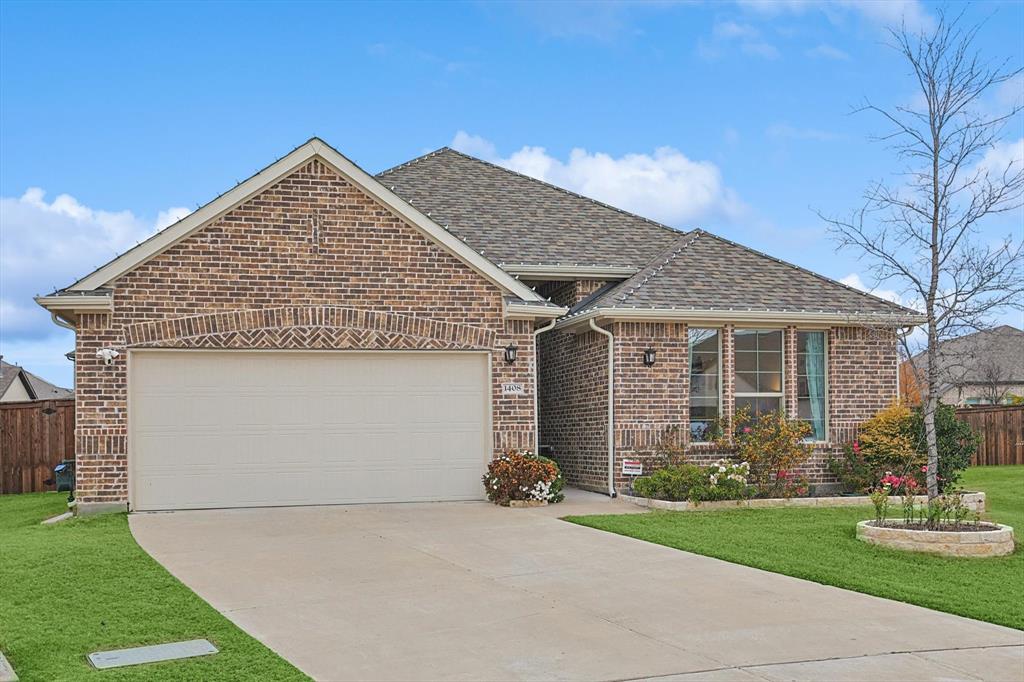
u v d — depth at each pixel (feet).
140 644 26.17
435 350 55.11
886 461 57.31
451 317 55.36
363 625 28.35
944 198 44.96
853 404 61.11
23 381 136.56
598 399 59.62
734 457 58.39
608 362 58.08
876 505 43.78
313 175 53.47
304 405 53.47
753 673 23.79
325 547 40.55
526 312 55.83
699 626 28.22
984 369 124.47
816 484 60.18
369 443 54.29
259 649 25.59
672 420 58.13
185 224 51.24
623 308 56.59
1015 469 83.92
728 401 59.16
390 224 54.54
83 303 49.44
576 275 64.18
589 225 71.56
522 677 23.47
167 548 40.22
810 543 41.29
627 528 44.98
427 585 33.53
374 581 34.12
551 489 54.24
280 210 53.01
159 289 51.19
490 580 34.30
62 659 24.75
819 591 32.83
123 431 50.49
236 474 52.34
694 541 41.50
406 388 54.95
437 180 75.46
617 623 28.55
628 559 38.04
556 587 33.19
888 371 61.87
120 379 50.57
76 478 50.29
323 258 53.52
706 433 59.21
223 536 43.24
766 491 55.26
